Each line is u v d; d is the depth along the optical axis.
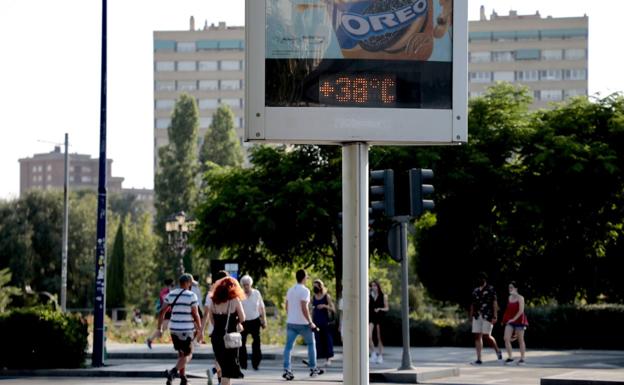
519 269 79.12
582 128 74.12
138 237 166.12
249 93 16.58
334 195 67.88
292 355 55.34
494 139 72.44
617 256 83.69
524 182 71.75
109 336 77.88
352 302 17.17
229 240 70.50
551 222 72.94
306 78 16.64
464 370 46.03
